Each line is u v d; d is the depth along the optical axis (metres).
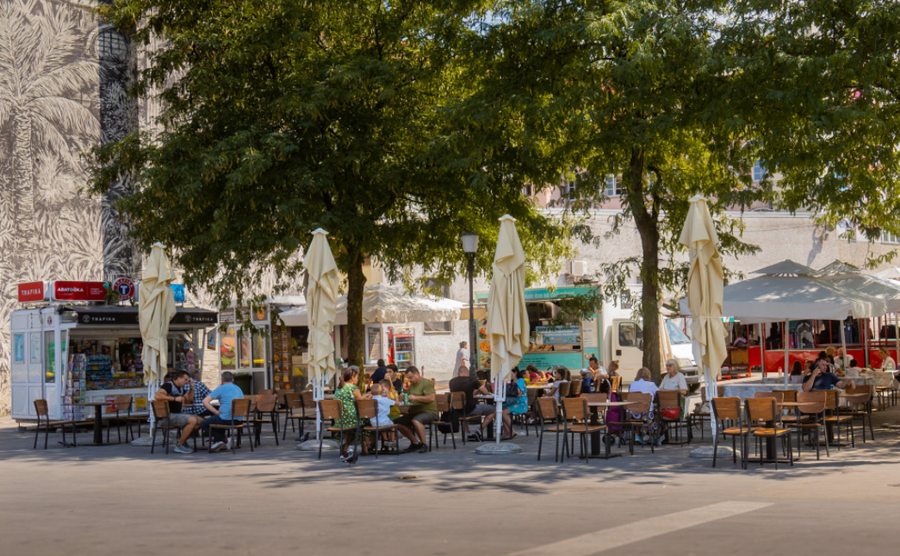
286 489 12.16
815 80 17.30
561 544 7.79
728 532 8.19
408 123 21.45
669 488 11.43
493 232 23.53
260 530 8.89
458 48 20.86
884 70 16.95
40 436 21.80
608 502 10.36
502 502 10.55
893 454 14.40
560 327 29.47
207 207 21.09
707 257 14.84
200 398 18.06
